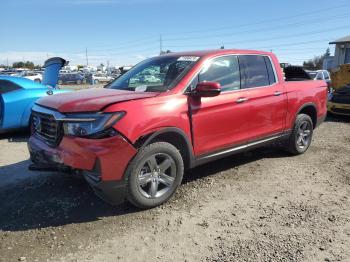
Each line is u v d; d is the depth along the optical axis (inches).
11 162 249.9
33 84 337.7
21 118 324.2
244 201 180.1
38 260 130.4
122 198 160.9
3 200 181.5
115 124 152.4
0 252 135.1
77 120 154.1
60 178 210.8
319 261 129.2
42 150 168.9
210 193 189.8
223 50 206.5
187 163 185.3
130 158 156.8
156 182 169.8
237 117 201.5
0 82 319.3
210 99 187.3
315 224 156.3
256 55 222.7
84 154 150.9
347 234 147.9
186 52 210.1
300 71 298.4
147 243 141.6
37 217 162.6
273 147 278.5
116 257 132.3
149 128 161.3
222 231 150.3
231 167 232.7
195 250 136.6
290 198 184.2
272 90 225.5
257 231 150.3
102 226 154.7
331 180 211.0
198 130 183.0
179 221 159.0
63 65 371.2
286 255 132.6
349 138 327.9
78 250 136.8
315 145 296.7
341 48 1225.4
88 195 186.2
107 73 2785.4
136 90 185.8
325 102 277.1
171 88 177.6
